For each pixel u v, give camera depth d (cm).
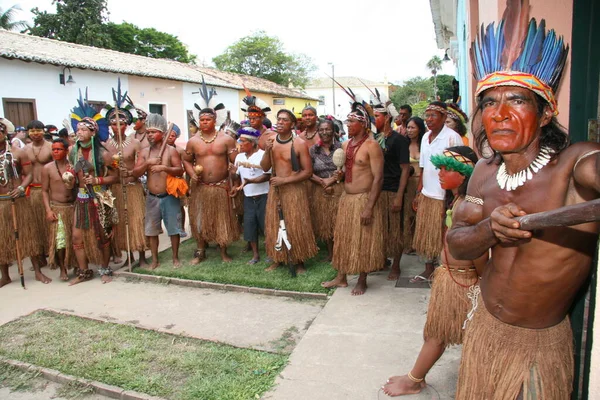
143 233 546
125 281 518
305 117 582
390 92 4931
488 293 167
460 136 445
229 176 574
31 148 577
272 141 501
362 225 420
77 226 505
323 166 538
